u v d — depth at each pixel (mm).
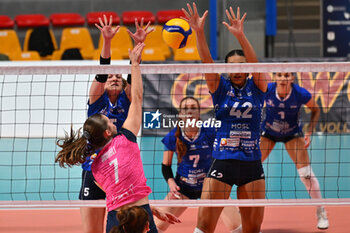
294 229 18469
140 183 11742
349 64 14398
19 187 25391
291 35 45219
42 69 14516
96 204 14422
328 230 18328
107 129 11773
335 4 42688
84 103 35156
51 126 35500
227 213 16141
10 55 41500
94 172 12008
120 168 11633
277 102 20438
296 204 15039
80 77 35156
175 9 47844
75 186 25500
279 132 20734
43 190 24766
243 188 14602
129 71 14406
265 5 42844
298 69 14359
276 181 26078
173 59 43719
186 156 16109
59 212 20922
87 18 46531
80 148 11680
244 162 14391
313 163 29812
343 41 42938
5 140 35969
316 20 45250
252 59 14977
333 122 36438
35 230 18453
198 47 14961
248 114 14438
